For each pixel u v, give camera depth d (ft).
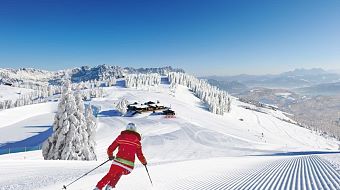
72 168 56.70
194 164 66.90
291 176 43.45
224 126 436.76
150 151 226.99
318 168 54.75
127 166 22.00
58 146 120.88
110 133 284.20
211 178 41.86
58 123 123.03
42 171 48.52
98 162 86.28
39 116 442.91
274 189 31.60
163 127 328.08
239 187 33.22
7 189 29.14
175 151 230.89
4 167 51.31
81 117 125.80
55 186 29.68
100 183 21.20
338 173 45.21
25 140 272.92
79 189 28.17
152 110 442.09
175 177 41.06
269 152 241.35
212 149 246.06
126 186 30.86
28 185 31.58
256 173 48.91
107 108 495.00
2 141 274.98
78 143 122.72
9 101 625.82
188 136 290.76
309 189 31.07
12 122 390.83
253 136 386.73
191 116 466.29
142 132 298.35
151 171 46.39
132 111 438.81
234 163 75.36
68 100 123.44
